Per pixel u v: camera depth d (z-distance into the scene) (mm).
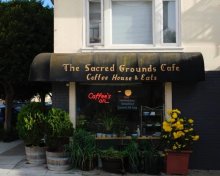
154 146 11281
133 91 11734
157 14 11727
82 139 10961
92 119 11719
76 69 10938
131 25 11922
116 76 10891
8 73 16078
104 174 10602
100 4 11852
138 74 10875
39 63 11133
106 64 10953
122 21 11930
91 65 10953
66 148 11039
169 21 11836
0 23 16219
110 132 11656
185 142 10719
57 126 10938
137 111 11719
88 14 11812
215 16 11680
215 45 11633
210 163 11484
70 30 11734
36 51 16219
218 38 11648
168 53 11227
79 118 11688
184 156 10789
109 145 11562
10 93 18875
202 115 11547
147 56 11039
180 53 11180
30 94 20688
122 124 11695
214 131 11523
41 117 11672
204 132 11531
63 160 10906
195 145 11508
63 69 10945
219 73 11570
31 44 16172
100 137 11594
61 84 11617
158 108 11680
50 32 16766
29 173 10672
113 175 10539
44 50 16516
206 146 11508
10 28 15938
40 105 12078
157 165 10727
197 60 10977
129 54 11141
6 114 18766
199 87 11586
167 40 11805
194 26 11664
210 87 11570
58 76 10898
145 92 11727
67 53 11539
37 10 17000
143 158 10805
